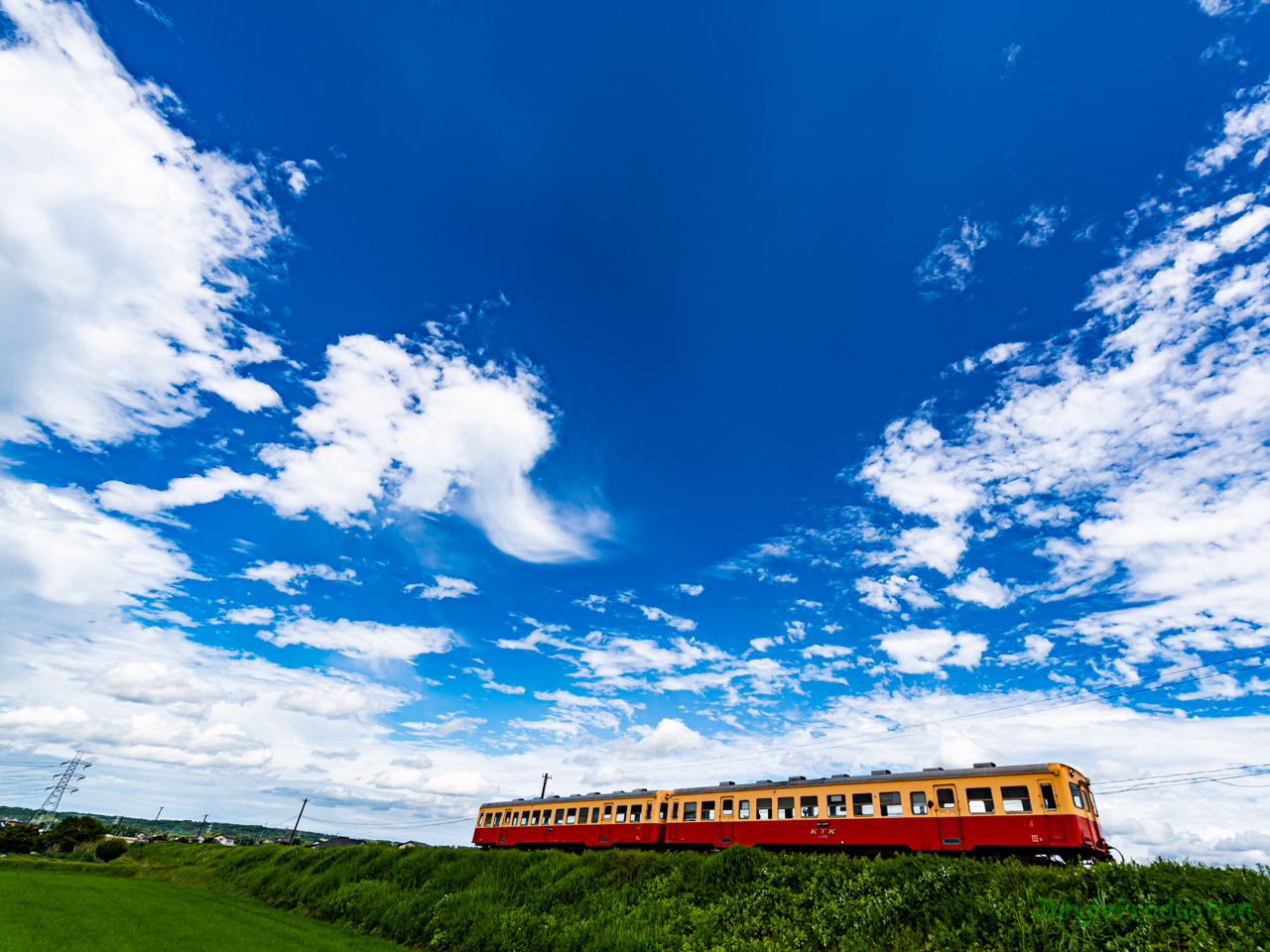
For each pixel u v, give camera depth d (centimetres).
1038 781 1977
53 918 2019
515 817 4000
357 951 1923
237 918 2427
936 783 2192
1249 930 1141
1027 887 1452
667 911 1877
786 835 2522
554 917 1994
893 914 1531
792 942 1562
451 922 2128
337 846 3666
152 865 5034
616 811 3328
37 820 9719
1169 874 1362
